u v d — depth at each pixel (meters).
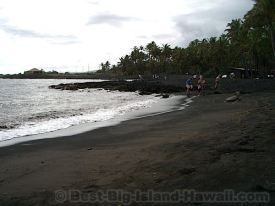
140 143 14.33
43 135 18.28
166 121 21.11
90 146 14.54
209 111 24.48
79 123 22.80
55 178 9.91
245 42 78.19
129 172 9.80
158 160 10.80
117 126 20.27
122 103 39.56
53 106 39.62
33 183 9.55
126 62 157.00
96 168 10.66
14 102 47.91
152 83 73.75
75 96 58.31
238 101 29.98
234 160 9.62
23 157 12.98
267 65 86.44
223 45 95.19
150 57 139.12
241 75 80.25
